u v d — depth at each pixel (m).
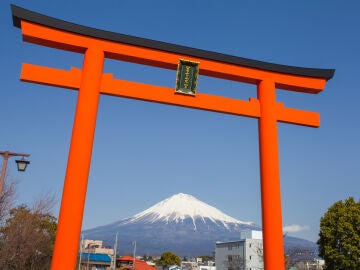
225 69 13.66
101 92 12.38
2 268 20.84
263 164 12.91
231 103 13.38
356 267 25.12
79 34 12.60
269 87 13.88
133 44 12.93
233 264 54.00
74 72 12.31
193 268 84.62
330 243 26.88
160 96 12.79
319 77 14.46
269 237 12.03
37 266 26.16
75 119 11.73
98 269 59.97
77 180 10.98
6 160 13.64
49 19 12.28
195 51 13.38
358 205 27.42
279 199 12.45
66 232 10.48
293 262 44.88
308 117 13.85
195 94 13.07
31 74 11.94
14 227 21.95
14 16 11.98
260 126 13.45
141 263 70.56
